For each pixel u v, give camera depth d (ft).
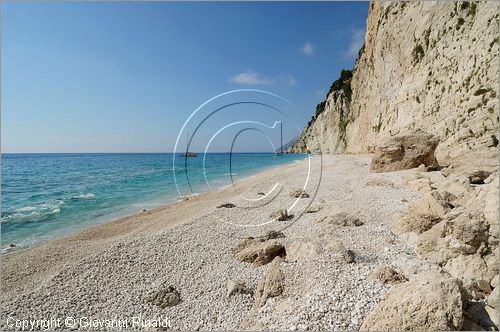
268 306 16.94
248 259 24.36
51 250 30.35
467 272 17.31
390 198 37.50
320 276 17.99
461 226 18.56
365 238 24.71
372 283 16.46
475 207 20.38
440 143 61.46
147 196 63.36
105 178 103.04
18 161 265.34
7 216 46.98
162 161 246.88
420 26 89.86
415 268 17.85
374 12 135.33
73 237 35.01
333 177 63.16
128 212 48.85
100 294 20.97
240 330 15.62
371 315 13.08
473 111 56.13
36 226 41.34
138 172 127.03
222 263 24.50
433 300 11.98
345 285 16.47
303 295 16.81
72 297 20.54
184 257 25.93
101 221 43.32
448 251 18.72
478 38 62.44
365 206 34.91
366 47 151.74
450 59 71.05
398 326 11.98
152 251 27.12
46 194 67.82
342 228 27.89
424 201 25.09
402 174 55.16
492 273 16.87
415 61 89.56
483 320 12.45
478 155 42.75
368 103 137.39
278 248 24.75
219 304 18.95
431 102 74.23
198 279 22.36
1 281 23.63
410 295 12.62
